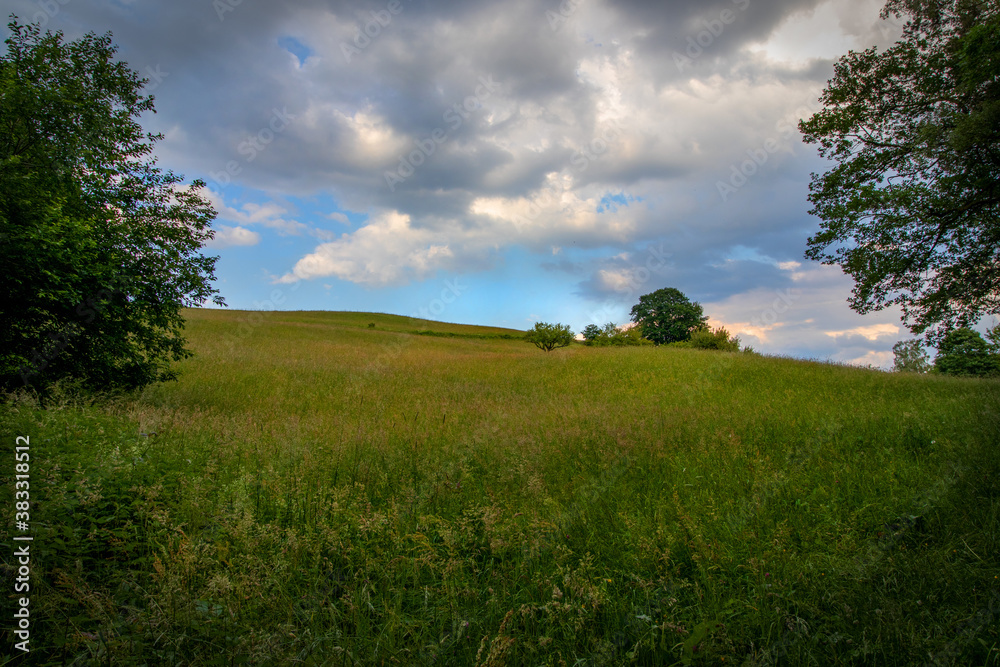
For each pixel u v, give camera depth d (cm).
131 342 1064
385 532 390
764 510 464
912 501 468
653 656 279
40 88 897
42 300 823
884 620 295
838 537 409
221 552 331
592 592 317
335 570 352
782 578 344
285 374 1712
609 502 486
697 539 375
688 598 335
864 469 587
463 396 1427
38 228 751
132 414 700
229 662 245
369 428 805
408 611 318
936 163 1184
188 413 874
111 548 327
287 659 246
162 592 275
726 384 1588
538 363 2377
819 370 1716
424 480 536
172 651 251
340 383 1602
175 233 1085
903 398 1175
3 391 792
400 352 3050
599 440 731
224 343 2617
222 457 546
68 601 271
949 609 312
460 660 275
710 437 748
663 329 5656
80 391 848
